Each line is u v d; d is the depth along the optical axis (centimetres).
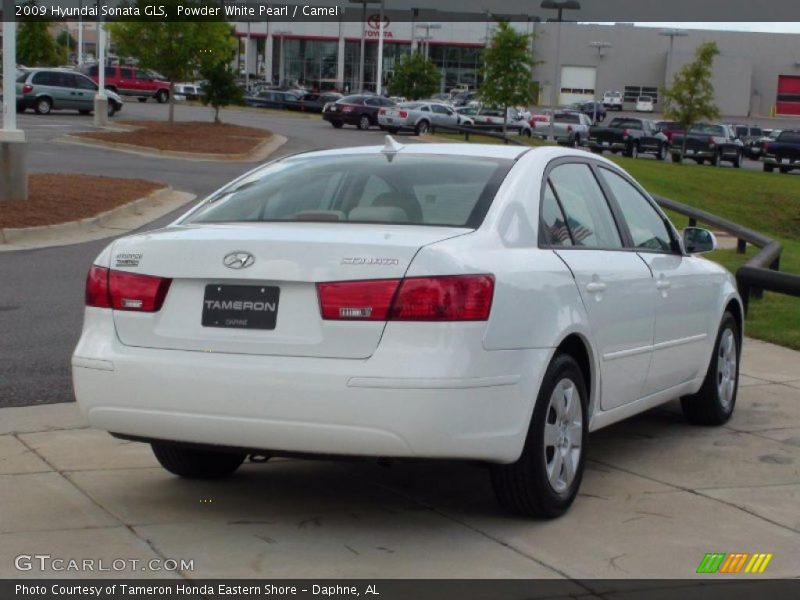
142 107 5691
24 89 4541
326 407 487
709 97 5122
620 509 583
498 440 508
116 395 522
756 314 1227
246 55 9556
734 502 600
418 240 508
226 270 511
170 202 2153
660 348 669
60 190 2006
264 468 653
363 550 515
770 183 3978
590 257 602
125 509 567
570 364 561
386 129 5075
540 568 497
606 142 5494
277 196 599
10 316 1084
